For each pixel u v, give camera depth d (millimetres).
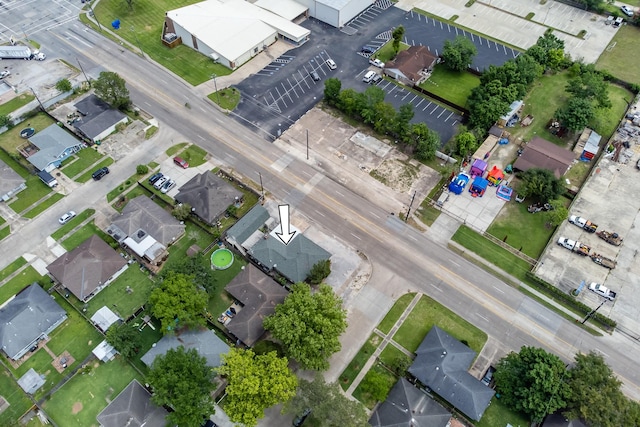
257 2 154125
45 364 80938
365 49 140875
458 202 105562
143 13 153875
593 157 114188
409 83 131000
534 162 109625
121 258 92562
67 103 125125
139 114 122250
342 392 78250
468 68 136375
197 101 126188
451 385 76000
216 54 135875
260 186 107188
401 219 102312
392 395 76000
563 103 127625
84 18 151125
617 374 80875
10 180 104500
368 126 121250
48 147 110438
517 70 124312
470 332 85875
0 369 80375
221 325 85625
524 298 90562
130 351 80062
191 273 85938
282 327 74750
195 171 109812
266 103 126250
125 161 111875
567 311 88875
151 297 80562
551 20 155750
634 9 157500
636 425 70375
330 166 111875
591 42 147375
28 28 147125
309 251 92125
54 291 89625
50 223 100438
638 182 110000
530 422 75438
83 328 85375
